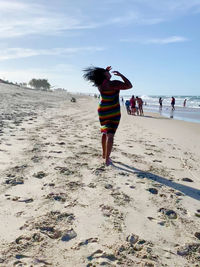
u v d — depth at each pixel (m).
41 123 9.85
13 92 33.84
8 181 3.51
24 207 2.82
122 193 3.44
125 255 2.13
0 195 3.08
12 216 2.61
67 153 5.29
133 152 6.10
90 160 4.91
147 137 9.03
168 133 10.83
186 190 3.80
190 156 6.30
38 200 3.02
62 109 20.08
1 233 2.30
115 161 5.02
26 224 2.47
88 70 4.39
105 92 4.41
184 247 2.33
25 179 3.65
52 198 3.10
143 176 4.26
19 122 9.34
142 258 2.11
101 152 5.64
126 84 4.34
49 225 2.49
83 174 4.07
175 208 3.14
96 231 2.47
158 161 5.43
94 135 8.02
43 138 6.69
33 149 5.34
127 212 2.91
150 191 3.61
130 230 2.54
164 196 3.48
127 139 8.11
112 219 2.72
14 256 2.00
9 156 4.68
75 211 2.82
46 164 4.41
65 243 2.23
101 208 2.95
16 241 2.20
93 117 15.33
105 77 4.38
